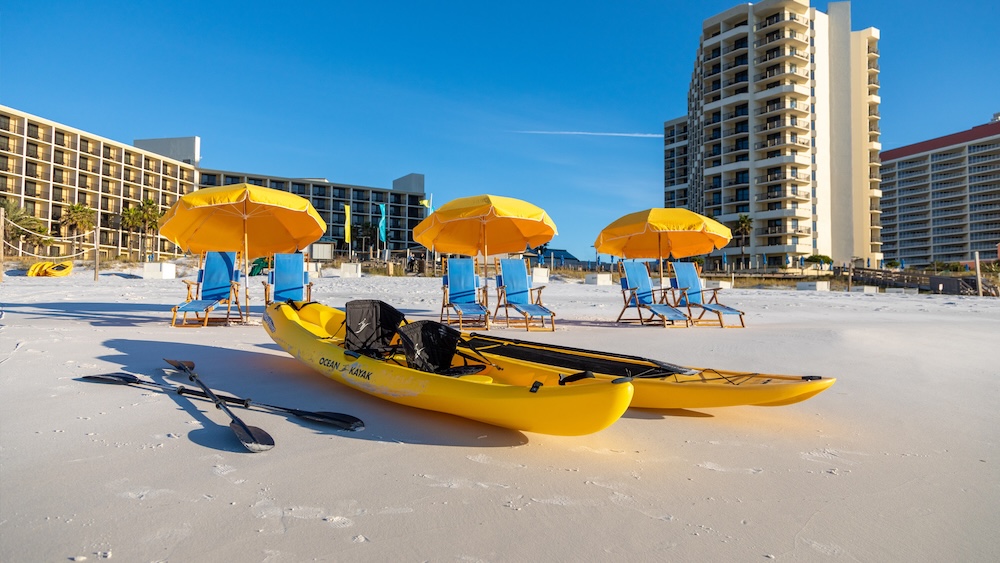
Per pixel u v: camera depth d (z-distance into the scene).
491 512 2.47
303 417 3.65
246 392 4.36
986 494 2.80
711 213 65.81
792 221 61.66
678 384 4.04
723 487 2.83
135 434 3.30
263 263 25.88
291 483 2.70
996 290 32.44
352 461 3.01
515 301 10.25
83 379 4.48
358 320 4.71
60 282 20.92
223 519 2.31
